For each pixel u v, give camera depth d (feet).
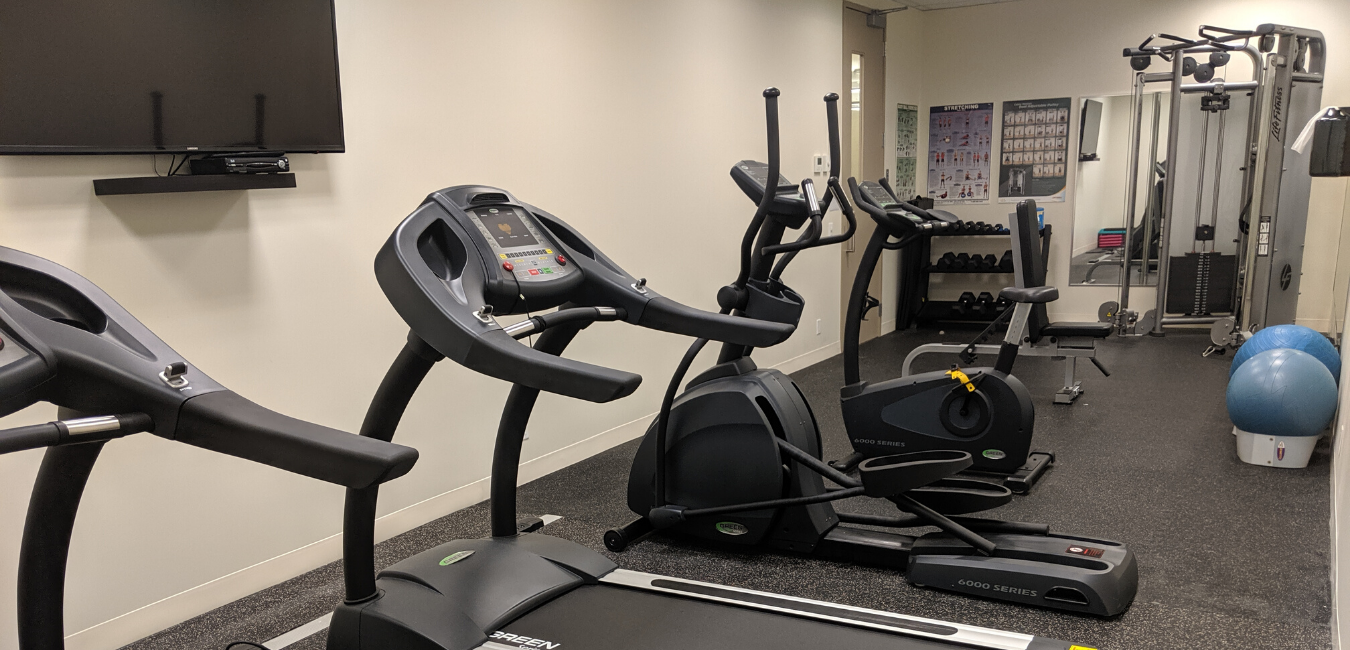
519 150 11.87
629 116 13.96
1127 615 7.89
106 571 7.82
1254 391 11.91
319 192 9.41
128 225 7.75
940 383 11.63
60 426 3.76
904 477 8.25
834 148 9.20
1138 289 23.98
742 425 9.39
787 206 9.71
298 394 9.36
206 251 8.38
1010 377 11.35
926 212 12.59
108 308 4.59
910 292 24.98
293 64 8.56
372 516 6.93
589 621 7.07
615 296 7.24
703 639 6.72
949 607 8.20
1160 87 22.98
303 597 8.98
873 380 18.84
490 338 5.64
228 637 8.13
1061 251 24.75
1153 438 13.66
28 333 3.90
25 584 4.63
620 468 13.19
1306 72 20.17
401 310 6.04
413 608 6.88
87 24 6.98
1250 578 8.57
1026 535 8.69
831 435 14.61
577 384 5.32
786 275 18.99
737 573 9.21
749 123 17.37
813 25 19.53
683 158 15.39
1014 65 24.63
